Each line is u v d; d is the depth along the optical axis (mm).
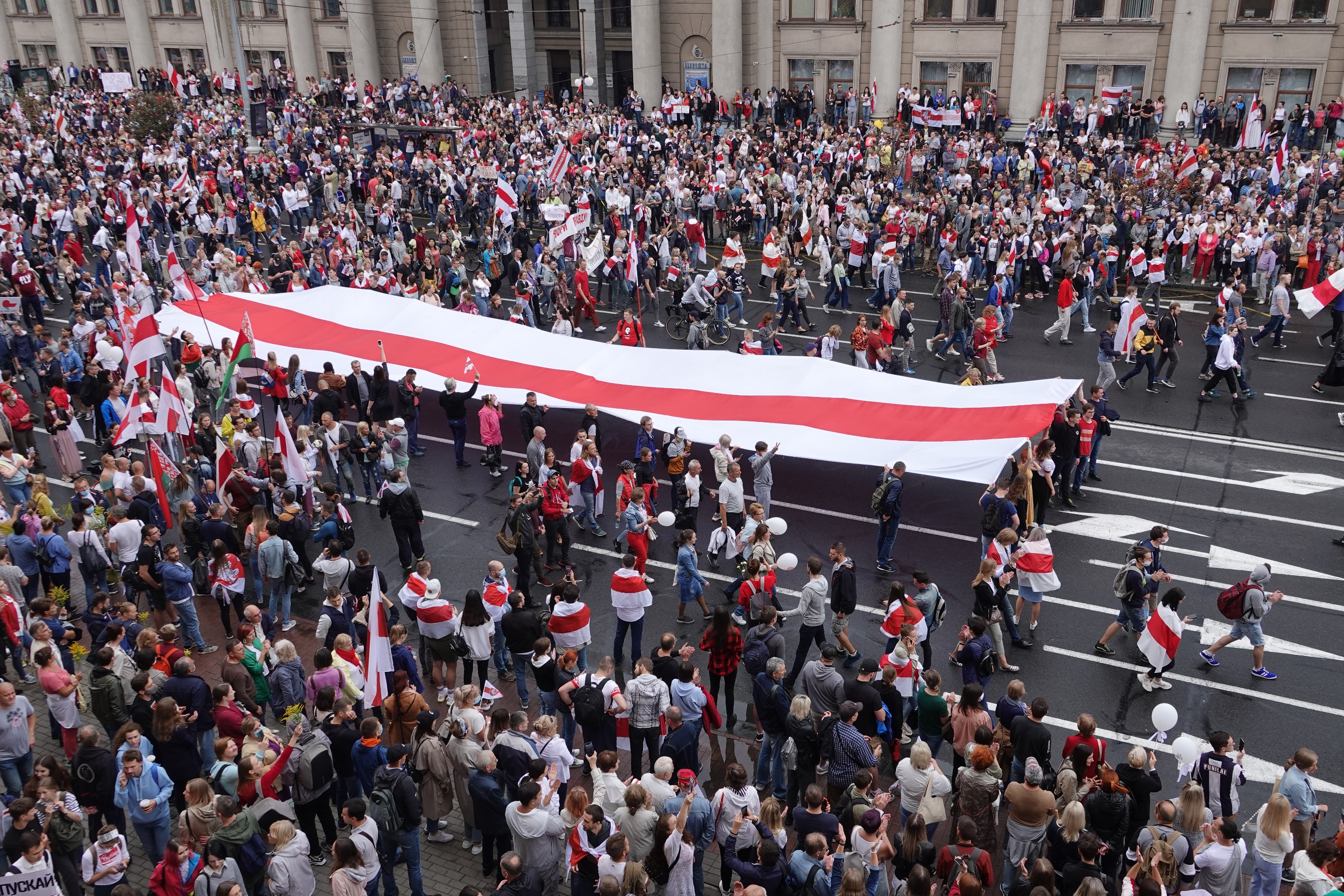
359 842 9469
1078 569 17188
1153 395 23953
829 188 37531
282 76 63438
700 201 36438
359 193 40906
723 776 12742
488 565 17641
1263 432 22016
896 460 17906
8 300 26609
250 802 10352
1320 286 24578
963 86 50469
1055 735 13406
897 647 12891
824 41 52750
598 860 9633
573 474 18109
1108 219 32312
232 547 16141
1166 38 45594
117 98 58875
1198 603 16188
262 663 12992
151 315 18703
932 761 10766
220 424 22297
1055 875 9867
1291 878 10797
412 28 65250
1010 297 28328
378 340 23344
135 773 10539
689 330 26500
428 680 14484
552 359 22516
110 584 16562
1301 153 40594
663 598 16641
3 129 50281
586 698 11516
